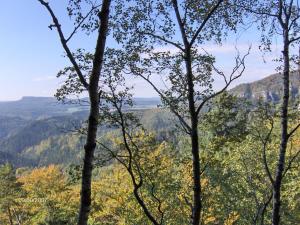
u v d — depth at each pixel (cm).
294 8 1678
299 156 2936
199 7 1574
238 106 1695
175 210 2725
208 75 1592
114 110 1530
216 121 1684
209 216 2898
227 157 2775
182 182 2517
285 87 1659
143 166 2081
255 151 2814
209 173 2845
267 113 1748
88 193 1091
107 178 2956
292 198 3119
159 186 2566
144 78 1597
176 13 1547
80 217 1083
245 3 1627
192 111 1528
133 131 1662
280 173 1678
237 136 1706
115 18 1543
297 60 1698
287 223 3250
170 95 1605
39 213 5441
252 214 3194
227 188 2998
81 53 1361
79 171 1384
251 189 3067
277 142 2722
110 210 2956
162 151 2066
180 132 1684
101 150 1556
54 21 1103
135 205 2780
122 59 1548
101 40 1110
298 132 2833
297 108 1739
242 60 1556
